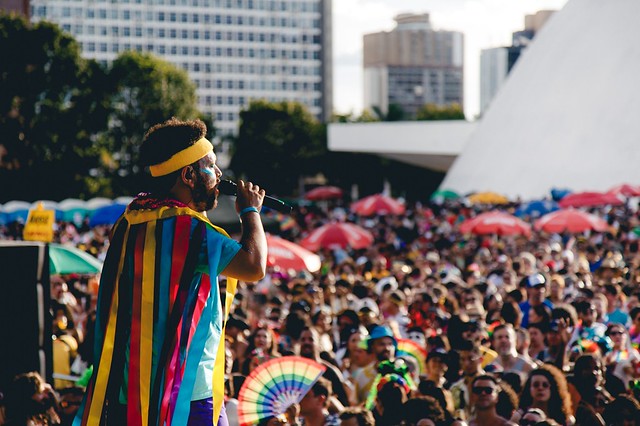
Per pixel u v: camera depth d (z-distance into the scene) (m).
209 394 3.39
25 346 6.64
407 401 6.59
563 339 8.95
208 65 190.00
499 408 6.98
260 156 97.50
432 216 36.50
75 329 10.73
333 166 96.44
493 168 57.12
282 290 14.61
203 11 188.88
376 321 10.50
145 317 3.34
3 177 54.25
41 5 177.88
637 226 23.48
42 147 55.38
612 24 54.78
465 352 7.91
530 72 57.91
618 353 9.27
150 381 3.31
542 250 18.38
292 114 98.50
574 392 7.60
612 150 51.19
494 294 11.24
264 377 6.30
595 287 12.08
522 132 56.28
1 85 54.00
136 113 76.31
